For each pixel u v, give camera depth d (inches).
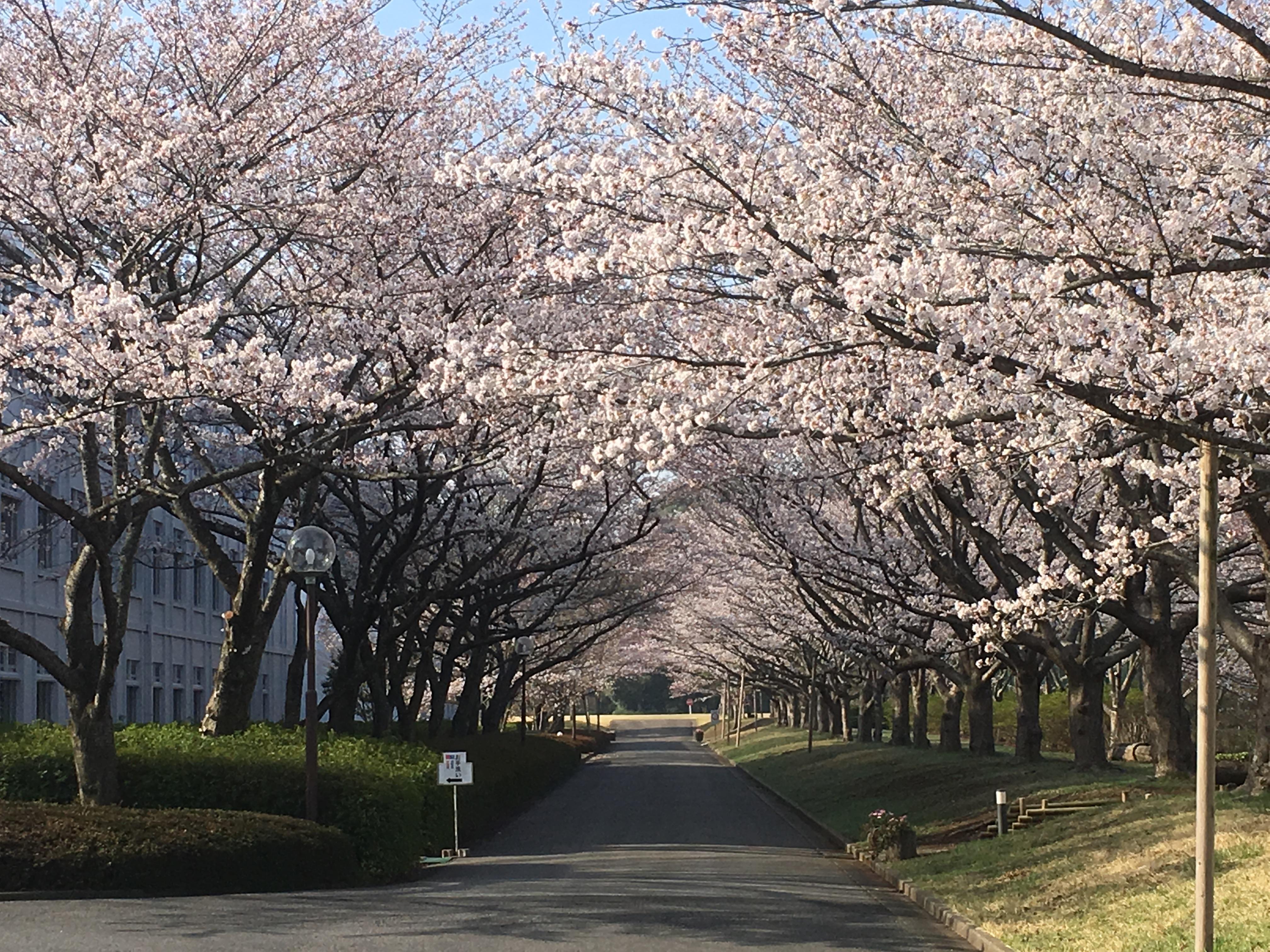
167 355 531.8
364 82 669.3
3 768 653.3
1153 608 861.8
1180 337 388.5
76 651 637.9
